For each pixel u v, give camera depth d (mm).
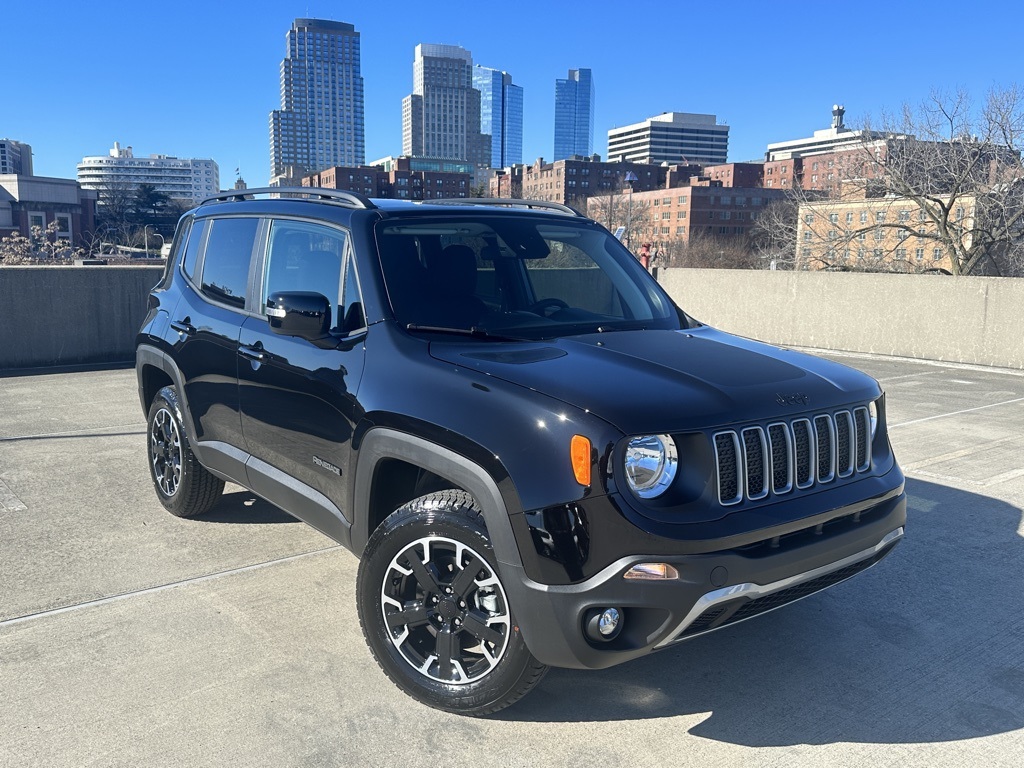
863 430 2984
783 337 12992
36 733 2709
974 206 27453
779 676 3143
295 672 3113
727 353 3176
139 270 10648
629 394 2584
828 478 2836
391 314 3178
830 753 2666
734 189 144250
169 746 2654
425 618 2842
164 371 4520
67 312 10273
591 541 2412
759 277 13219
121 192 126000
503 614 2639
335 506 3285
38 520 4730
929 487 5430
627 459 2443
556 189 174500
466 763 2596
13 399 8266
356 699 2941
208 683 3025
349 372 3154
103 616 3545
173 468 4723
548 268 3766
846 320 12195
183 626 3465
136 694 2947
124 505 5008
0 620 3492
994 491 5344
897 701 2975
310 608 3645
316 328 3191
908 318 11484
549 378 2686
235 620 3527
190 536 4496
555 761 2613
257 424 3756
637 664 3225
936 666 3225
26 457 6062
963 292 10859
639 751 2670
